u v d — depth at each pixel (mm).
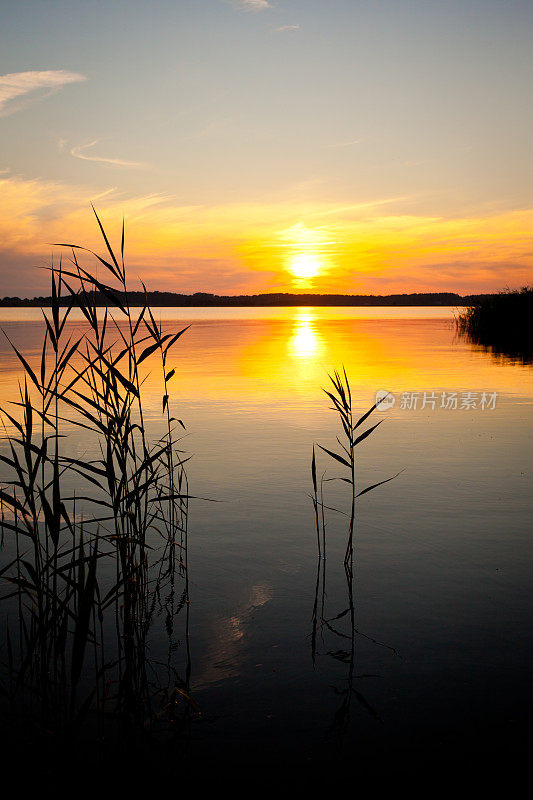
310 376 14891
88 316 3889
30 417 3570
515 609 3984
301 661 3465
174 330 36375
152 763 2754
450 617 3902
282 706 3102
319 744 2846
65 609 3186
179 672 3385
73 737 2891
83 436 8477
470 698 3141
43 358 3643
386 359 19062
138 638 3582
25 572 4551
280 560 4742
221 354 21234
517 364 17328
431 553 4828
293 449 7969
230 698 3172
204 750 2830
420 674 3334
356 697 3162
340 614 3959
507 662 3434
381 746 2830
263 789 2602
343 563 4676
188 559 4781
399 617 3916
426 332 34406
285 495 6188
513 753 2775
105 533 5148
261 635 3734
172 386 13328
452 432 8969
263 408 10773
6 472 6789
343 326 42906
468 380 13922
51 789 2611
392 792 2574
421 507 5824
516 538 5090
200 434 8781
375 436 8711
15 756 2797
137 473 4203
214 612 4008
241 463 7293
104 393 4160
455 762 2725
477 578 4406
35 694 3223
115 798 2566
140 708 3105
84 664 3506
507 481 6586
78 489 6230
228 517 5621
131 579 3836
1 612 4039
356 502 5977
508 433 8898
